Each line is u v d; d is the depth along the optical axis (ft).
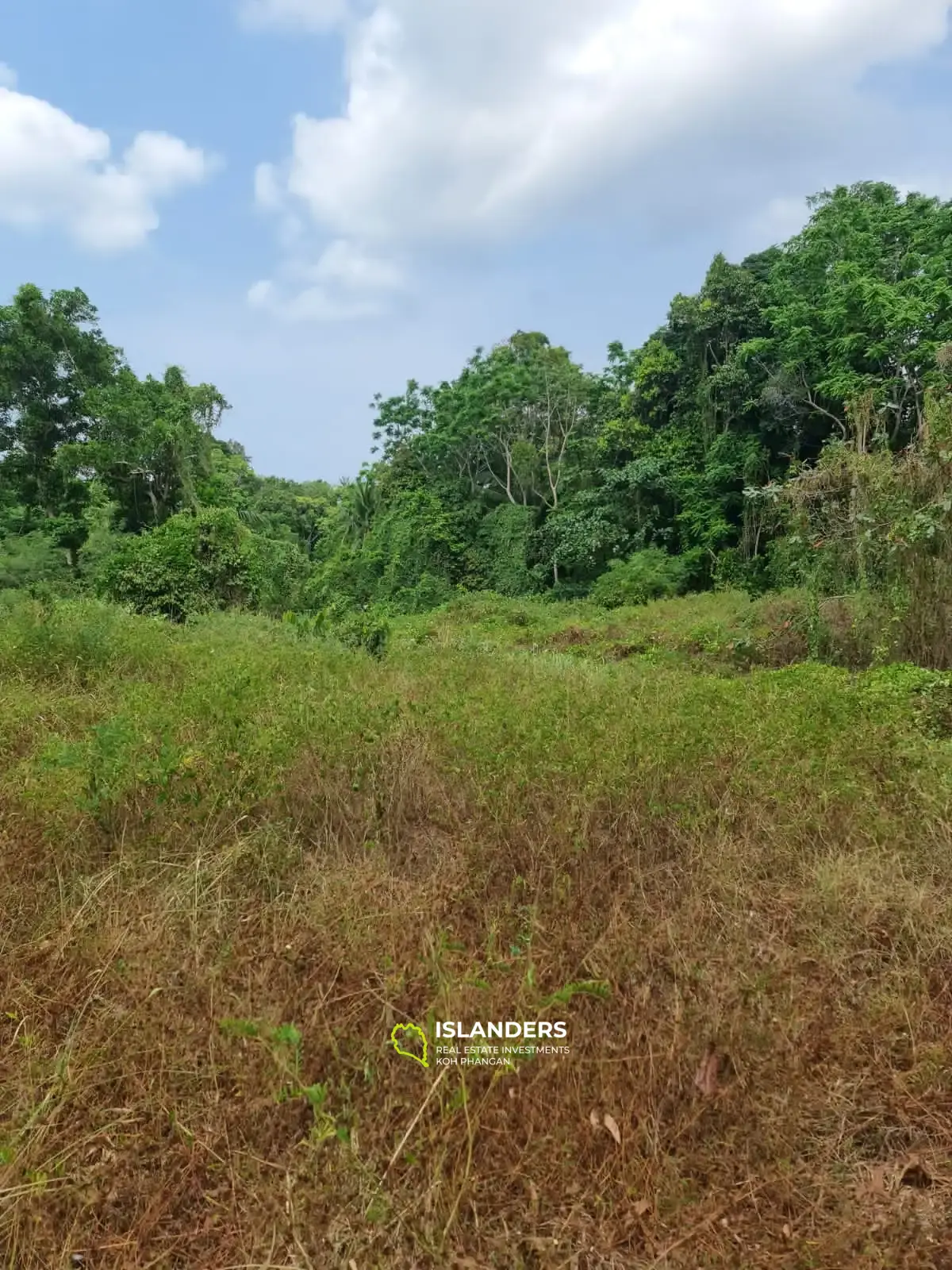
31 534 60.49
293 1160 5.38
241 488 116.16
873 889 8.46
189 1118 5.71
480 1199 5.16
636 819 9.96
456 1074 5.89
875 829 9.78
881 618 24.64
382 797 10.71
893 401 48.21
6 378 66.49
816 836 9.89
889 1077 6.23
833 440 35.60
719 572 57.57
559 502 79.71
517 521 79.56
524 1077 5.95
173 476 68.90
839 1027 6.64
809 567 29.43
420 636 38.06
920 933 7.75
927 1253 4.77
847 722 13.02
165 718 12.69
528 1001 6.63
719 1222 4.98
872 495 25.14
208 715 13.14
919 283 48.37
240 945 7.54
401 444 90.84
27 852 9.17
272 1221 4.93
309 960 7.41
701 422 65.16
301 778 10.86
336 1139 5.41
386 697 15.08
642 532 66.90
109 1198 5.20
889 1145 5.80
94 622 20.20
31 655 17.90
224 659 18.78
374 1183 5.11
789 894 8.62
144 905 8.17
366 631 27.94
